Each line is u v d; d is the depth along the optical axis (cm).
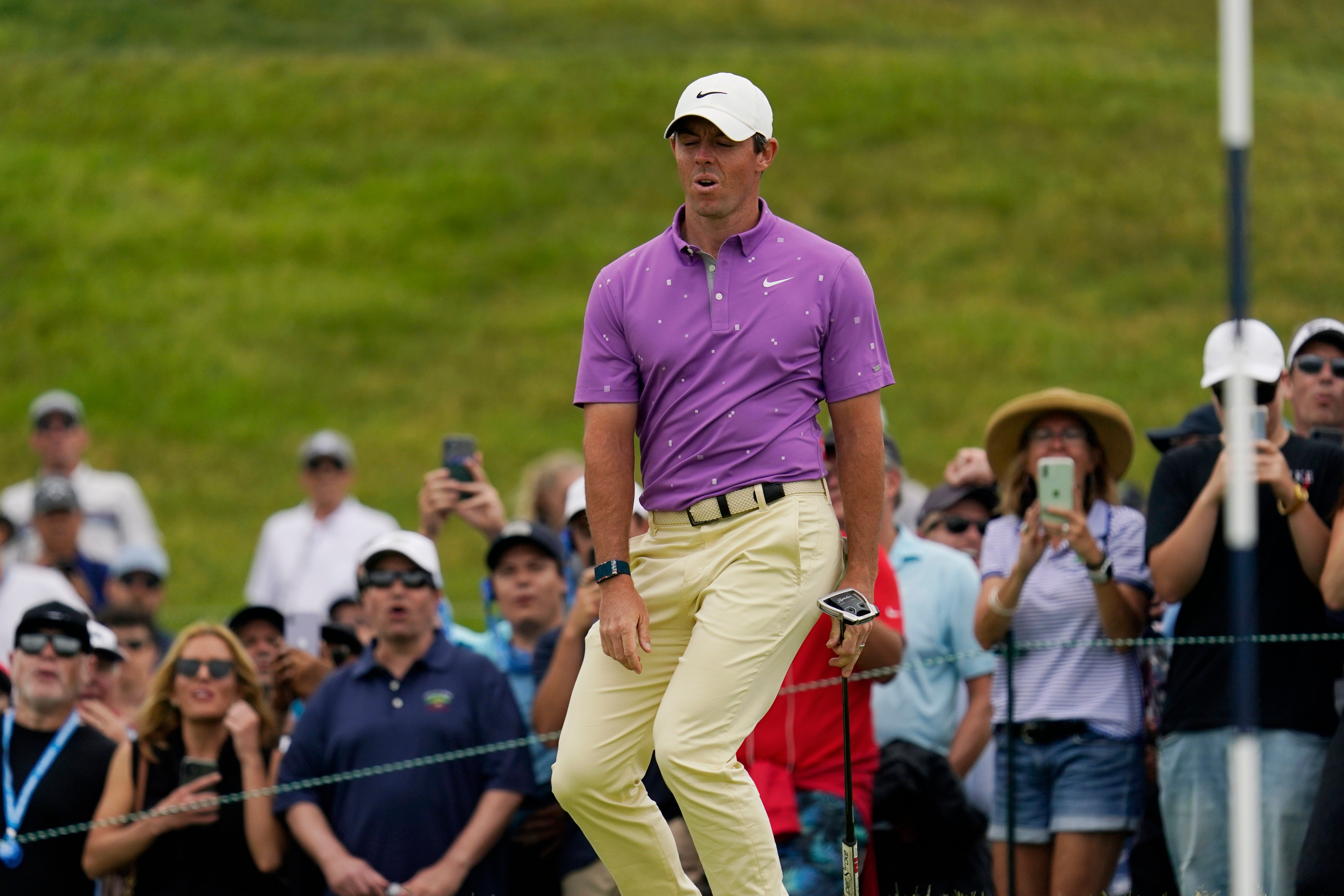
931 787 1997
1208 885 1917
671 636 1466
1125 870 2081
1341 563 1842
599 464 1460
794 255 1450
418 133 13775
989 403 9719
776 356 1433
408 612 2166
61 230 12106
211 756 2158
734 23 16212
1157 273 11231
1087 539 1995
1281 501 1897
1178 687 1953
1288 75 14638
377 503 8881
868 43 15662
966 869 2002
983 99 13800
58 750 2138
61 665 2147
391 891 2044
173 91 14212
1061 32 16000
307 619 2694
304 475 3981
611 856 1512
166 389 10344
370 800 2086
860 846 1936
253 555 8344
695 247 1452
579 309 11350
